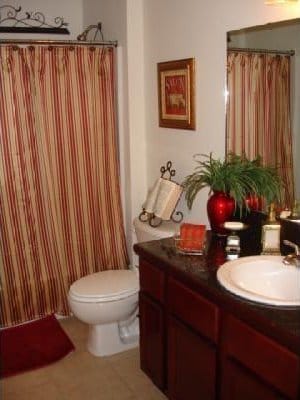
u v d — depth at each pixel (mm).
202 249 2020
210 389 1740
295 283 1709
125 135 3033
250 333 1484
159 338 2090
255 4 1990
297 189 1953
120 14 2900
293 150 1945
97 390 2320
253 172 2115
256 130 2094
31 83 2713
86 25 3477
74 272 3057
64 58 2770
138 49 2898
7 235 2824
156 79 2807
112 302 2447
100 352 2609
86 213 3025
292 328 1343
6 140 2709
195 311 1776
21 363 2549
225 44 2193
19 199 2805
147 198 2805
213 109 2330
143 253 2107
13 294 2916
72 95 2834
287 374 1346
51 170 2863
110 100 2959
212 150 2375
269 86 2002
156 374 2174
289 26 1859
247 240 2162
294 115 1916
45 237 2930
